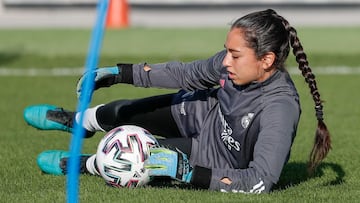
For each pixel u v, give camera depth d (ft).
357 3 276.00
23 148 86.79
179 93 66.18
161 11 273.95
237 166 61.21
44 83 148.05
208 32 225.97
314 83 59.11
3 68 168.25
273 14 57.47
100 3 46.50
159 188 61.52
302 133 98.48
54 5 279.08
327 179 70.03
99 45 46.83
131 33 223.30
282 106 57.67
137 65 63.31
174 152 56.24
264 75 57.88
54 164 69.62
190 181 56.90
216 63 61.21
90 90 49.55
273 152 56.44
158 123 66.64
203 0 274.57
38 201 59.41
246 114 58.59
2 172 72.38
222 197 56.95
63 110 70.59
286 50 57.52
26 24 246.68
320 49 192.95
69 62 174.81
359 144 90.89
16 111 116.88
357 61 176.14
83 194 60.08
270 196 58.03
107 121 67.51
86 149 84.74
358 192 63.05
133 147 60.70
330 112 116.47
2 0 277.03
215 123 62.69
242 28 56.44
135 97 130.93
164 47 196.34
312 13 270.26
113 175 60.95
